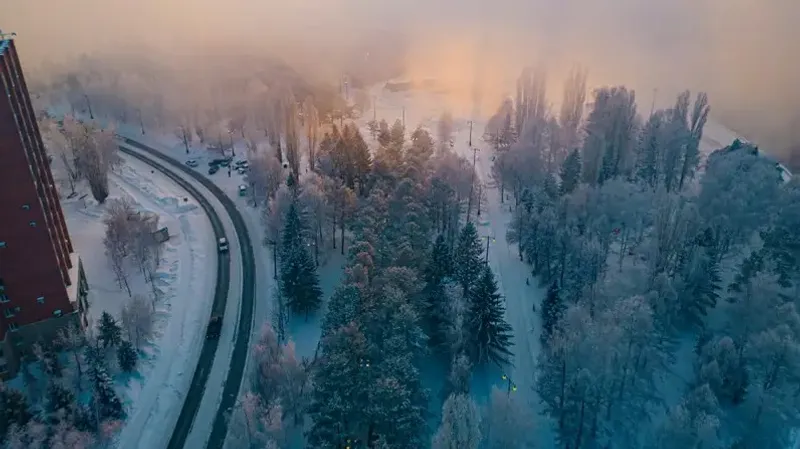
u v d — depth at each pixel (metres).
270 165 164.75
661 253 119.94
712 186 139.12
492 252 143.12
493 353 108.62
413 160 160.50
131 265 135.88
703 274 112.62
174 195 173.50
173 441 97.12
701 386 94.12
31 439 87.12
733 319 109.06
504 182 163.88
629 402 96.00
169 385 107.69
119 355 107.44
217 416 101.81
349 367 90.38
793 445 96.88
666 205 122.88
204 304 128.25
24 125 107.12
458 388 97.88
